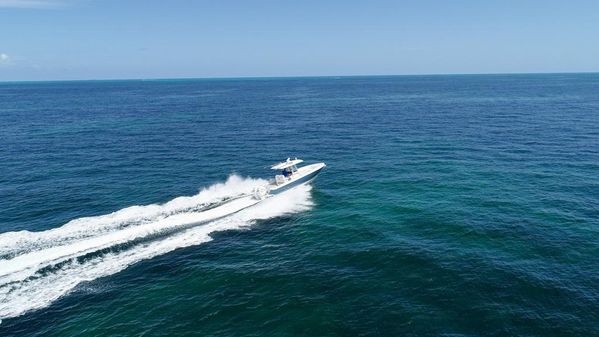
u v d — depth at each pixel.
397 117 91.75
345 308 20.52
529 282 22.00
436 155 51.91
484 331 18.39
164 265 25.39
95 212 34.44
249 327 19.36
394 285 22.36
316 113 104.56
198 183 42.81
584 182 38.84
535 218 30.38
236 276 24.03
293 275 23.94
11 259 25.30
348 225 30.78
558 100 123.19
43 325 19.77
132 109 119.19
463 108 107.19
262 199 34.91
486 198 35.03
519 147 55.22
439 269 23.72
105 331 19.36
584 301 20.27
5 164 50.66
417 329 18.67
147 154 56.59
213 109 118.50
